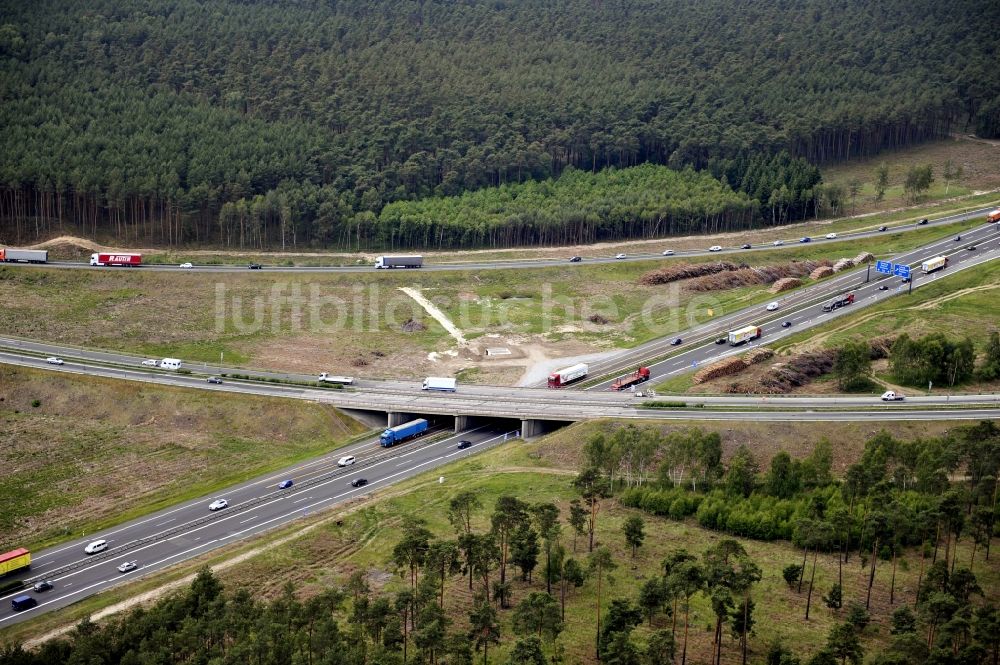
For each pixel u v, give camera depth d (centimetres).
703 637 19112
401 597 18638
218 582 19662
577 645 18725
